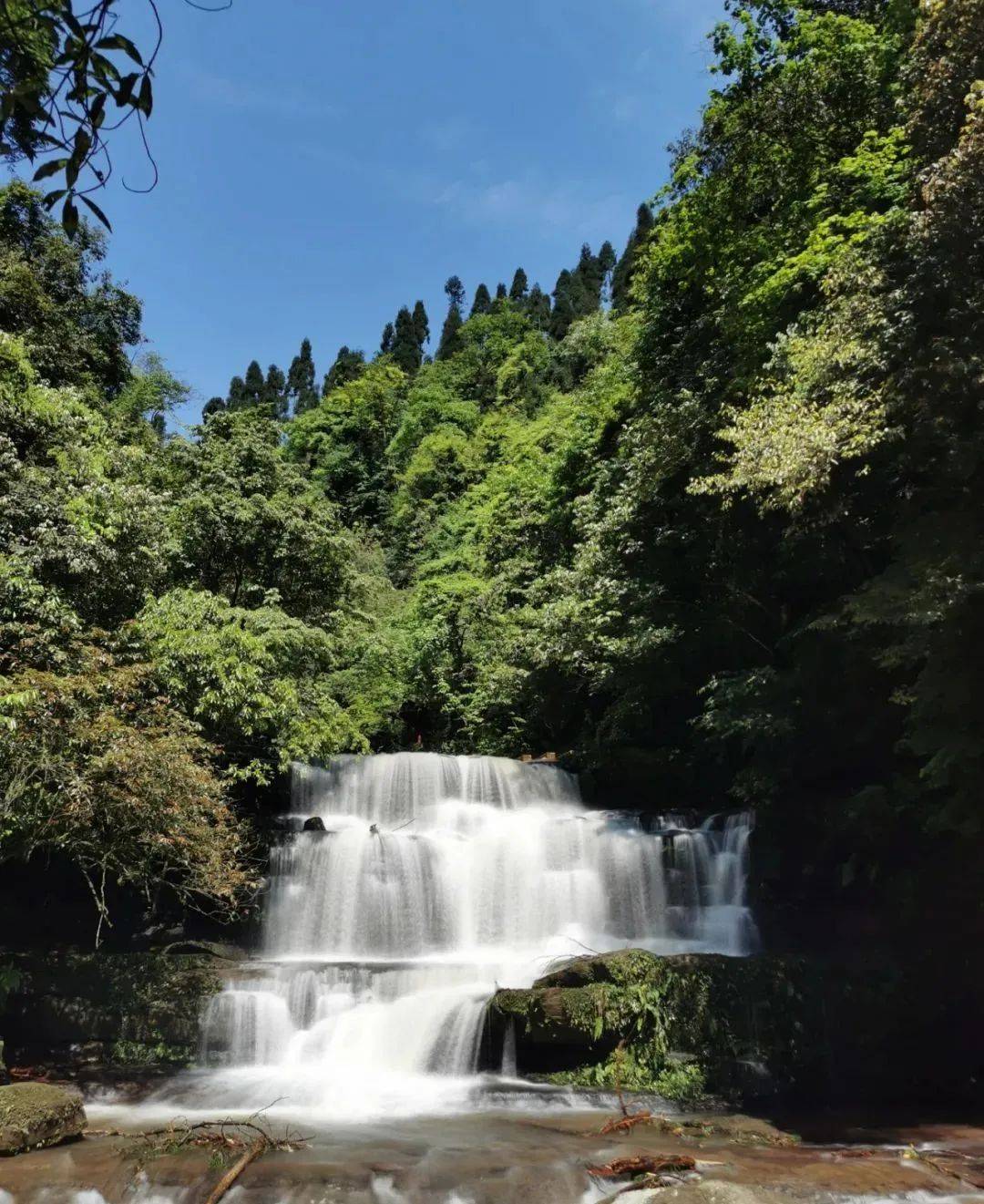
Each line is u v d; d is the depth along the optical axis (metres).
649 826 17.94
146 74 2.45
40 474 14.25
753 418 12.99
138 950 14.58
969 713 10.19
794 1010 11.64
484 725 28.39
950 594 9.59
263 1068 11.73
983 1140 8.95
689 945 15.46
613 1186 7.36
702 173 21.09
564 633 22.55
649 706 22.30
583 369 56.06
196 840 12.52
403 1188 7.18
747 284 18.66
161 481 23.39
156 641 14.59
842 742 15.11
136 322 27.05
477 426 55.53
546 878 16.42
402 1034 11.76
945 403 10.21
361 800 20.59
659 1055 10.97
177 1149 8.10
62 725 10.75
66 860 15.53
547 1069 11.27
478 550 35.53
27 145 2.74
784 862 15.47
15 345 15.45
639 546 20.59
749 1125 9.43
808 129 18.58
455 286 104.00
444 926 15.86
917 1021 12.23
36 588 12.28
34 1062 11.69
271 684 16.36
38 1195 7.02
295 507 23.19
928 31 11.20
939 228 9.91
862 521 13.49
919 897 13.21
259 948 15.08
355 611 24.92
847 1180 7.37
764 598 18.25
